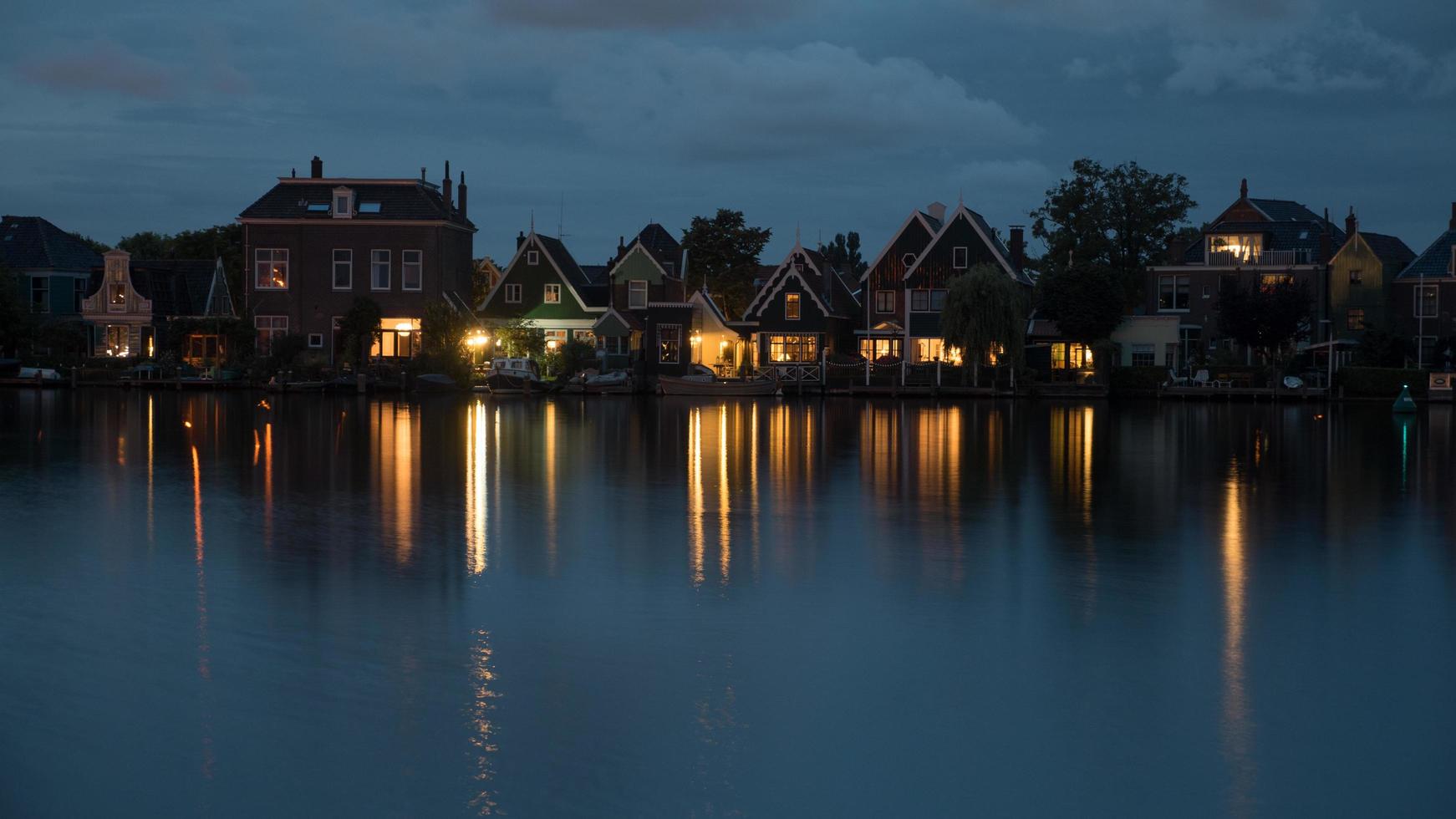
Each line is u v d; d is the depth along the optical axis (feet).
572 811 37.76
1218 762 41.47
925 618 57.93
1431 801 38.73
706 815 37.68
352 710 45.27
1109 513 90.27
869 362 273.33
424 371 259.60
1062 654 52.42
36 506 89.92
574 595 62.03
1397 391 249.34
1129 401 250.78
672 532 80.48
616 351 278.87
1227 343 283.18
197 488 99.71
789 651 52.54
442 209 281.95
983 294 252.83
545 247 292.40
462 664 50.47
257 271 276.00
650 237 335.06
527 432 157.17
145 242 439.63
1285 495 101.55
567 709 45.55
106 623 56.08
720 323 291.17
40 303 295.07
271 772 40.09
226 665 50.06
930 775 40.40
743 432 161.38
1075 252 319.88
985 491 102.12
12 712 44.88
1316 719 45.21
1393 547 76.89
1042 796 39.01
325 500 93.50
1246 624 57.47
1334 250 292.20
